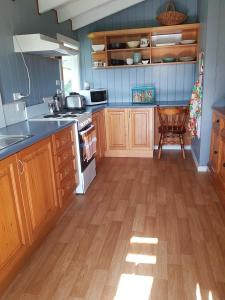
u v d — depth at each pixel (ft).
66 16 12.05
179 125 13.30
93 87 15.37
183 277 5.41
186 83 14.43
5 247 5.04
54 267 5.84
